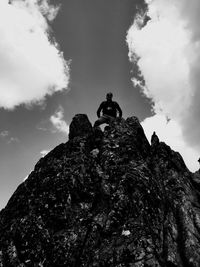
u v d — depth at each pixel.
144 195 13.84
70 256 12.58
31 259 12.88
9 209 15.56
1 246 13.65
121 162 15.51
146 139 18.75
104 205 13.99
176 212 14.60
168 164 17.25
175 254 12.41
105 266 11.59
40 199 14.68
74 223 13.62
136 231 12.30
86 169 15.59
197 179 17.75
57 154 17.19
